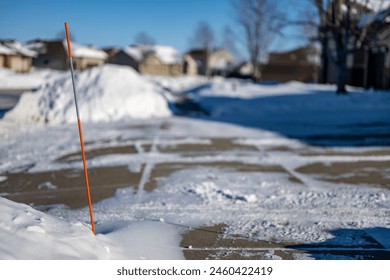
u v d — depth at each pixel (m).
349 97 24.69
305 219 6.24
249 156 11.23
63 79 21.70
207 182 8.32
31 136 15.12
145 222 6.04
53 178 9.08
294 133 15.21
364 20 33.69
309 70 69.94
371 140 13.44
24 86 52.50
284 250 5.09
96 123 18.94
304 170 9.55
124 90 21.67
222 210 6.70
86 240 4.46
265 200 7.23
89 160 10.85
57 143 13.55
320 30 30.08
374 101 23.69
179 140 13.91
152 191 7.89
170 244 5.27
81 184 8.53
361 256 4.91
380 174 9.05
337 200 7.19
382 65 36.72
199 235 5.61
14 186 8.50
